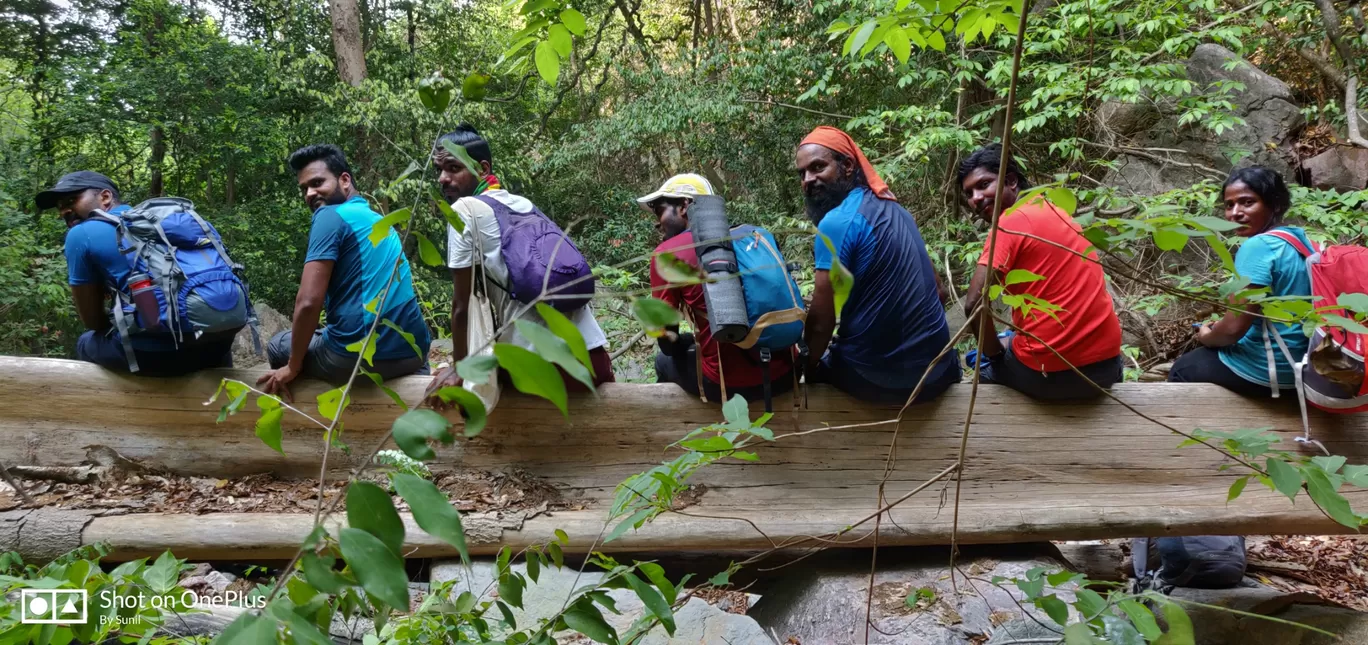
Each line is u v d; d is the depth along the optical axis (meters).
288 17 16.06
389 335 3.30
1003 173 1.55
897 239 3.16
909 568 3.29
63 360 3.37
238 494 3.22
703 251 2.88
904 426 3.48
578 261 3.16
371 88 13.20
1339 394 3.17
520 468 3.41
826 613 3.08
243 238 13.54
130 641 1.73
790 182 11.70
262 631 1.04
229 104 13.65
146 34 14.78
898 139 8.91
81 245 3.14
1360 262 2.94
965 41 1.95
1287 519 3.41
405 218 1.44
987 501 3.45
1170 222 1.46
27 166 12.18
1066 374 3.37
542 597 2.93
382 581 1.00
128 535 2.90
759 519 3.26
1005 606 2.95
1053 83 6.66
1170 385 3.58
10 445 3.26
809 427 3.44
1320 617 3.13
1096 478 3.51
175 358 3.31
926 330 3.21
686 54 12.57
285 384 3.33
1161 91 7.00
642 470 3.44
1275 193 3.25
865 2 7.46
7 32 16.22
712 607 2.90
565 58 1.93
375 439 3.38
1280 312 1.62
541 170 14.18
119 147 13.75
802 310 2.99
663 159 13.77
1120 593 1.67
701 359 3.31
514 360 0.93
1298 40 8.08
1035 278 1.63
